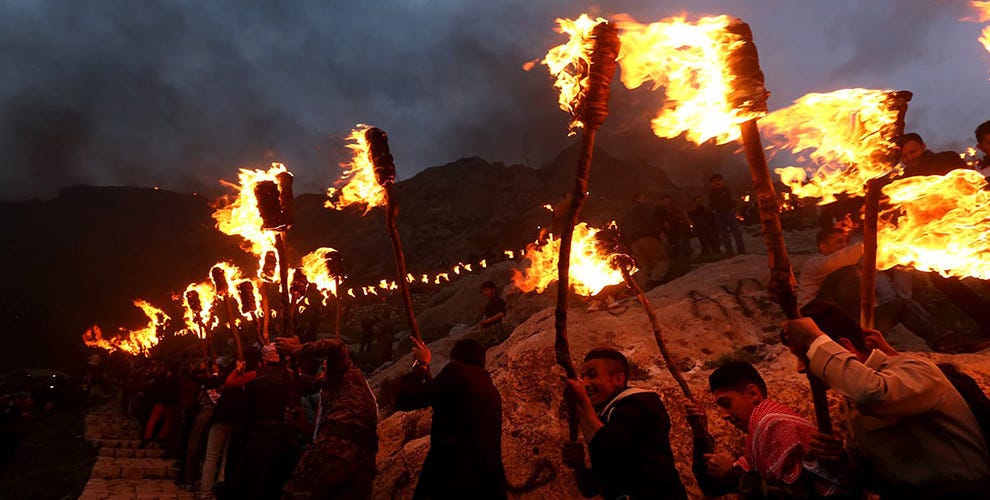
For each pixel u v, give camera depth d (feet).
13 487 33.88
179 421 38.60
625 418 9.50
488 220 241.14
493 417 12.96
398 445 19.27
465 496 12.18
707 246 44.60
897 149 8.27
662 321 20.99
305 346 14.47
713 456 10.04
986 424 7.80
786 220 48.21
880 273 17.95
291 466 18.24
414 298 107.65
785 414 8.96
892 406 7.43
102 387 100.22
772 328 21.09
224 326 79.25
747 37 6.83
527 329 23.70
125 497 29.12
